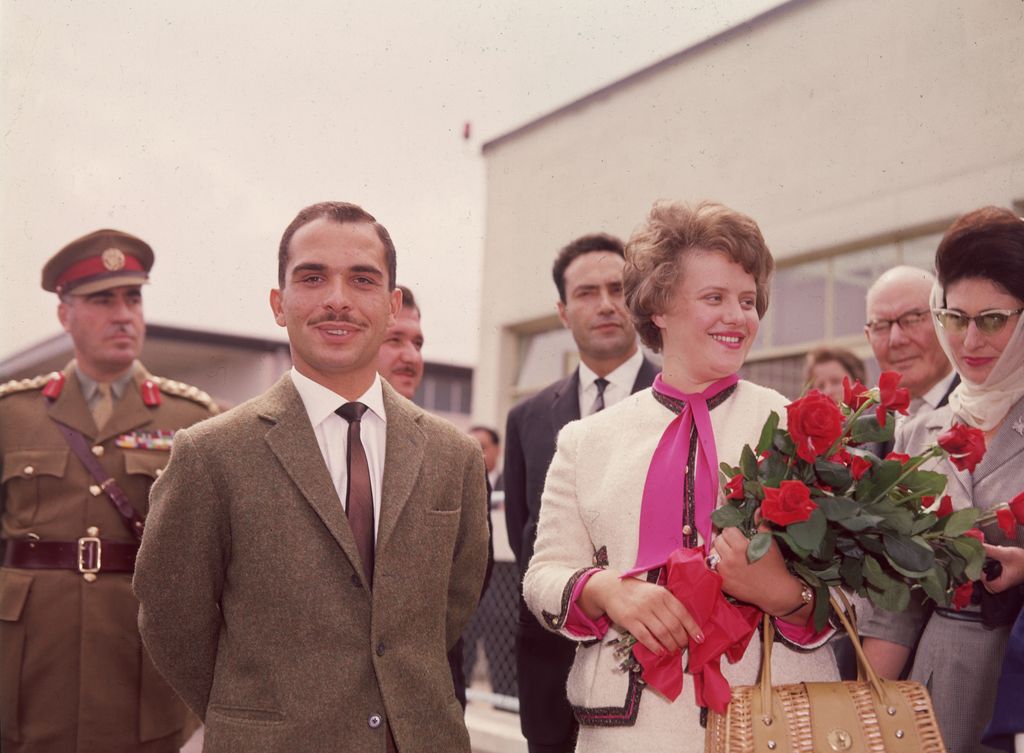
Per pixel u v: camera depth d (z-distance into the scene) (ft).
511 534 7.76
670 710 4.37
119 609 7.45
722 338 4.75
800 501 3.97
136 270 8.11
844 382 4.67
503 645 12.12
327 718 4.52
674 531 4.52
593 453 4.91
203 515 4.73
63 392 7.85
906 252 14.92
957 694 5.57
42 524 7.47
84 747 7.20
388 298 5.18
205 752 4.53
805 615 4.39
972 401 5.98
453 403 31.17
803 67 15.80
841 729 4.04
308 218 5.19
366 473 5.03
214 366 17.01
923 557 4.08
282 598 4.64
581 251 7.76
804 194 15.79
